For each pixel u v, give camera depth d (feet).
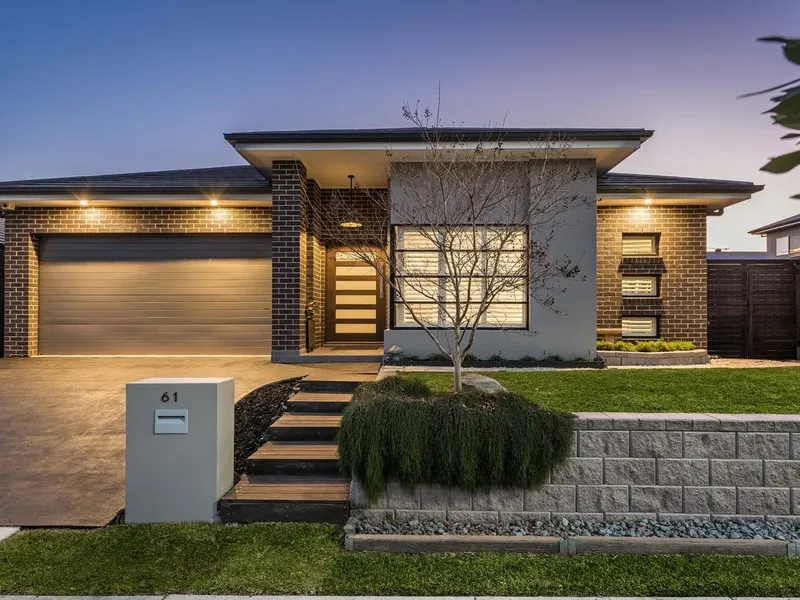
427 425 12.19
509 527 11.92
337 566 10.43
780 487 11.94
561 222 25.59
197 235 32.27
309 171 29.09
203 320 32.35
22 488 13.47
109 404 20.02
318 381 19.07
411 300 26.40
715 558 10.77
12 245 31.63
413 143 24.90
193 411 12.38
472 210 17.21
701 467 12.04
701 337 32.35
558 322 26.04
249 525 12.14
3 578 9.86
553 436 12.08
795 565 10.48
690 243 32.40
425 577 10.02
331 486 13.21
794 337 34.12
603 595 9.46
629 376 19.42
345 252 33.65
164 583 9.76
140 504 12.25
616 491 12.10
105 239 32.37
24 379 24.18
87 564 10.37
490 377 19.53
